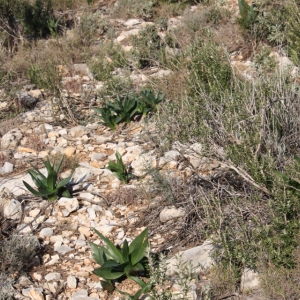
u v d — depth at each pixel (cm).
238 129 404
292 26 599
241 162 384
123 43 842
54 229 421
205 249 363
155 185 439
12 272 365
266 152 398
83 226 422
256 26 715
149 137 514
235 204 367
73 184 475
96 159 514
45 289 355
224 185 416
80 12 998
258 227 339
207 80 504
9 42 861
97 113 622
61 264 381
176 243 388
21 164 519
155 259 371
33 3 914
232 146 383
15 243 382
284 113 425
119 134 566
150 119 544
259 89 441
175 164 471
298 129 422
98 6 1024
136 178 476
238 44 733
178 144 443
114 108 580
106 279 349
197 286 339
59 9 1018
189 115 427
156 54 732
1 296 337
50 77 638
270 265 331
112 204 445
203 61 503
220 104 432
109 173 485
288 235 333
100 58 729
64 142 557
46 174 491
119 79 643
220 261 351
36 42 857
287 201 337
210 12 831
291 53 564
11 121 607
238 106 417
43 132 579
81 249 396
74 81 710
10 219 433
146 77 645
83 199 454
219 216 357
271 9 730
